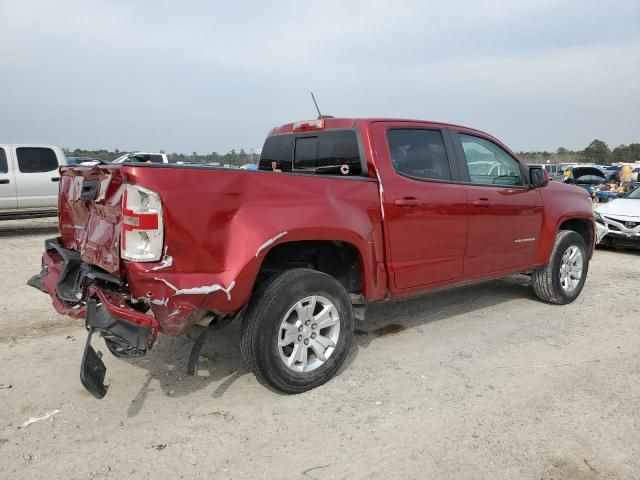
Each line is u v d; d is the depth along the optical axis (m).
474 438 3.01
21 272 7.35
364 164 4.05
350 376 3.85
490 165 5.02
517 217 5.12
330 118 4.44
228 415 3.26
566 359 4.21
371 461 2.79
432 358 4.22
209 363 4.05
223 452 2.86
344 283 4.06
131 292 2.93
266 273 3.71
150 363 4.03
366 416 3.26
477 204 4.63
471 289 6.51
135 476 2.64
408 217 4.11
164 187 2.88
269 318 3.30
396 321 5.18
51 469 2.69
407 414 3.29
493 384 3.74
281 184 3.39
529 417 3.25
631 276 7.57
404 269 4.13
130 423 3.15
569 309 5.67
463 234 4.57
